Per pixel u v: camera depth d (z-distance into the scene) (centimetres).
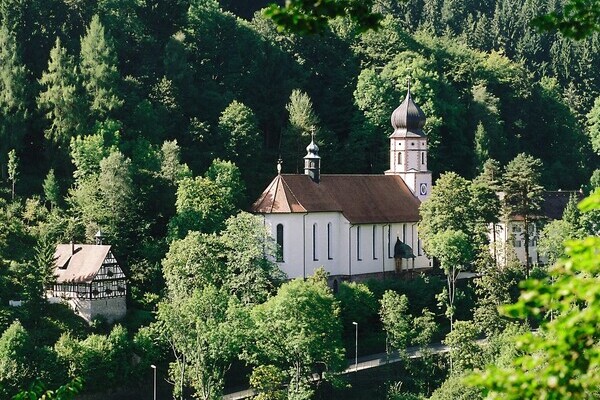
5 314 15088
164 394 14700
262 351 14350
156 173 19838
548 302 2462
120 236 18038
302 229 18950
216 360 13838
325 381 14788
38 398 3884
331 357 14312
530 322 17138
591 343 2445
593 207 2517
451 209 19950
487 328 17212
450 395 13100
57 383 13638
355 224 19738
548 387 2453
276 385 13800
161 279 17438
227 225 17000
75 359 13975
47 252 15975
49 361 13750
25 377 13462
